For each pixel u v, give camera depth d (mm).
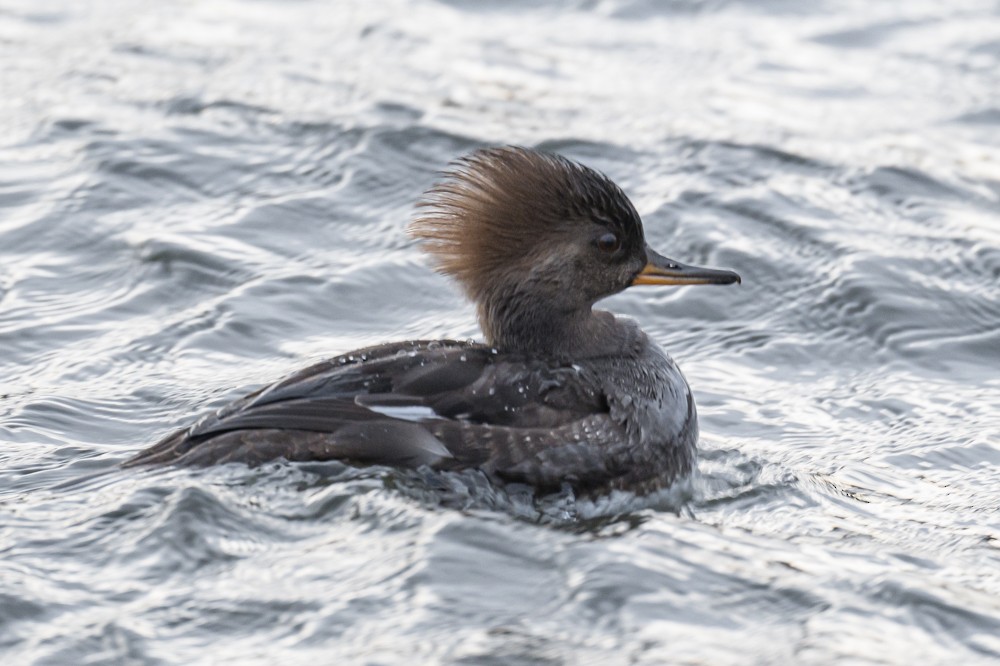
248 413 10320
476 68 19219
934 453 11984
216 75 18594
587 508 10664
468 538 9320
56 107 17484
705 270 11719
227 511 9461
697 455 11664
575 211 11266
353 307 14078
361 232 15383
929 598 9141
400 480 10070
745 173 16719
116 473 10117
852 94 18891
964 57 19750
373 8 21062
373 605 8555
